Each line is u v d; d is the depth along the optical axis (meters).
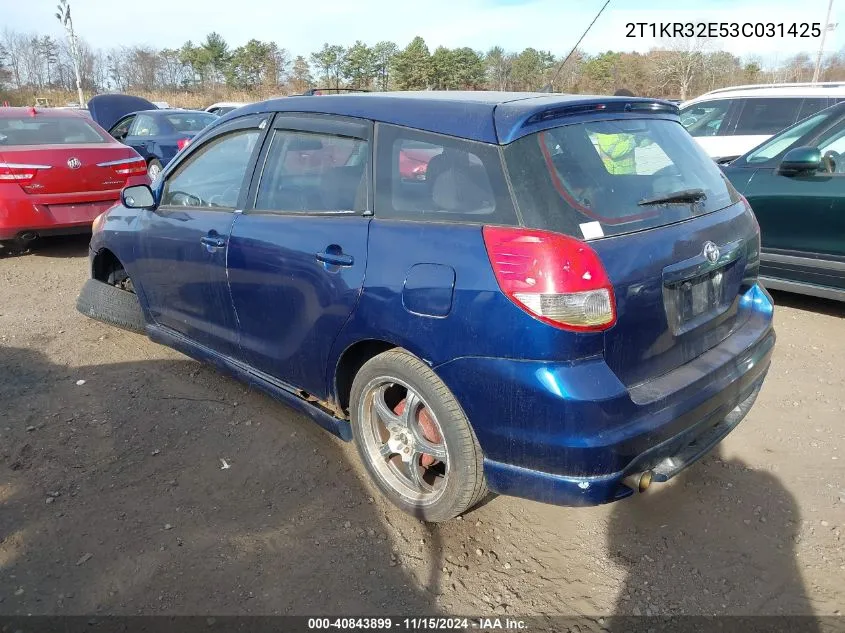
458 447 2.54
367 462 3.01
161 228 3.87
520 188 2.37
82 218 7.01
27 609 2.40
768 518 2.94
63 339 4.79
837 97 8.30
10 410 3.75
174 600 2.46
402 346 2.59
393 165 2.73
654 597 2.52
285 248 3.04
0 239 6.85
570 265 2.23
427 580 2.60
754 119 8.88
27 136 7.22
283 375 3.29
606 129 2.70
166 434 3.54
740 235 2.95
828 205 5.00
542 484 2.36
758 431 3.63
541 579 2.61
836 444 3.51
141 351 4.60
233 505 2.99
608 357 2.32
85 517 2.88
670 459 2.60
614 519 2.94
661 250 2.47
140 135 12.83
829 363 4.47
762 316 3.14
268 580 2.57
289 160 3.20
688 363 2.68
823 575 2.62
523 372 2.27
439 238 2.48
